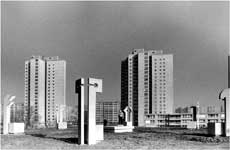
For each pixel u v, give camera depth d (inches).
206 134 1108.5
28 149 633.0
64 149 631.2
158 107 4987.7
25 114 5226.4
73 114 6633.9
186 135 1055.0
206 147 681.6
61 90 5541.3
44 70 5570.9
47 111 5487.2
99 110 7135.8
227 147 684.1
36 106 5255.9
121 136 1027.9
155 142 795.4
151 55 5142.7
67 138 894.4
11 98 1150.3
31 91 5305.1
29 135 1052.5
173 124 3607.3
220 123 993.5
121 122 1689.2
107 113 7076.8
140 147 677.3
